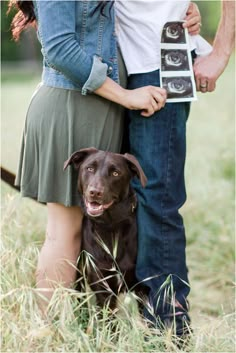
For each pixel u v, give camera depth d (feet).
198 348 12.85
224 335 13.14
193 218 21.36
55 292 12.89
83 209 13.25
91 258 13.71
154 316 13.26
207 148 29.68
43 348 12.39
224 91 49.34
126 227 13.52
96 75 12.46
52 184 13.37
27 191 13.75
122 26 13.29
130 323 13.28
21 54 81.41
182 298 13.94
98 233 13.52
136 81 13.37
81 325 12.94
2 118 37.83
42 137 13.23
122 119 13.61
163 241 13.67
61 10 12.10
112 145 13.50
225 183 24.20
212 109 40.98
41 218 18.26
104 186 12.55
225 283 18.28
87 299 13.02
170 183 13.61
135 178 13.79
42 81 13.48
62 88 12.96
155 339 12.62
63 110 13.00
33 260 14.93
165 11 13.07
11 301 13.53
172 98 13.23
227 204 22.44
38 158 13.46
